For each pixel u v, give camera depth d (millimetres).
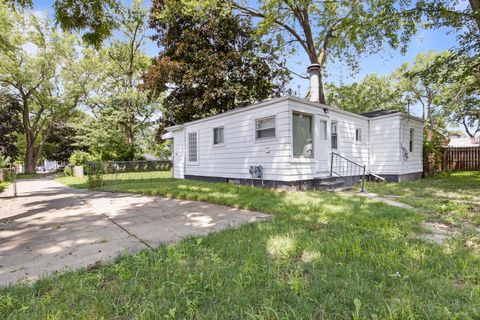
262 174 8547
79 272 2479
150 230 3967
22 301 1985
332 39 14727
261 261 2574
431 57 23125
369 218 4172
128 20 6355
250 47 15883
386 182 10414
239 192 7055
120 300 1983
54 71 24281
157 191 7582
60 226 4352
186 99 15586
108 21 5730
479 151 15289
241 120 9406
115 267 2543
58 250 3188
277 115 8039
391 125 10781
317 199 5902
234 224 4094
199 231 3820
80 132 25031
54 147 31406
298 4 13023
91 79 24188
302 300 1901
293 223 3975
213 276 2273
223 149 10328
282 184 7895
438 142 14836
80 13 5402
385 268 2389
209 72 14195
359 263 2498
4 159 22516
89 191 9422
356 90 25906
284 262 2545
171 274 2363
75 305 1925
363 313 1740
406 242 3021
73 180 14938
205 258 2703
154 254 2814
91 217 4973
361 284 2094
